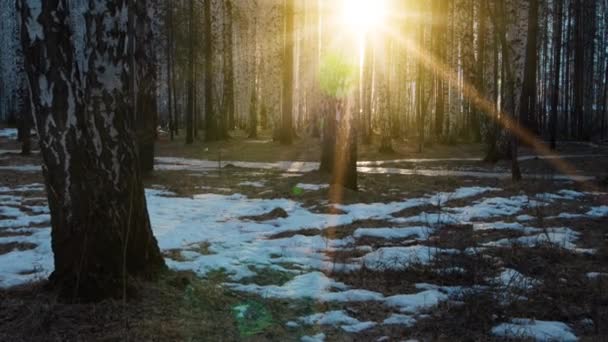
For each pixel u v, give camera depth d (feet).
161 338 13.26
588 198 38.65
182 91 143.74
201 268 19.71
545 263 21.06
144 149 45.11
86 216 14.56
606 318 15.16
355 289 18.24
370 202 36.09
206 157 72.08
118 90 14.82
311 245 24.31
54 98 14.01
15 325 13.52
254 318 15.14
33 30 13.75
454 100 97.19
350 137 38.58
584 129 121.39
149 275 16.42
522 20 52.29
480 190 42.22
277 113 101.55
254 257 21.86
